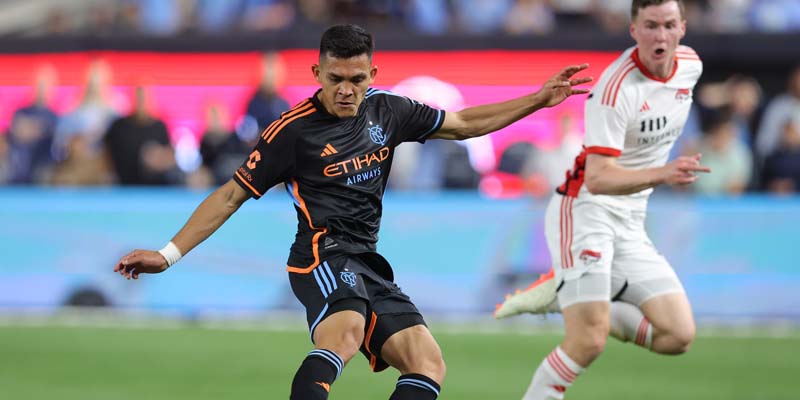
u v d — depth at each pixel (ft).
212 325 123.03
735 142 140.87
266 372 97.45
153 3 168.76
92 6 174.40
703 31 153.17
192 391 89.45
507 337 116.88
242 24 166.40
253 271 129.59
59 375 95.66
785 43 150.92
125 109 157.48
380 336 59.98
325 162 59.62
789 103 143.13
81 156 145.07
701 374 99.14
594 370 100.42
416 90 152.66
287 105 142.20
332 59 57.41
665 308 73.10
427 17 163.63
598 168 67.41
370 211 61.36
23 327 120.47
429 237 129.29
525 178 139.03
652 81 69.56
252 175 59.26
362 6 164.25
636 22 68.95
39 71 153.38
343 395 88.58
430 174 143.02
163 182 143.54
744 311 127.13
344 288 58.80
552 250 73.31
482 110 64.18
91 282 131.34
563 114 135.95
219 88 157.89
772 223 127.03
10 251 132.26
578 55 152.15
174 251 58.18
